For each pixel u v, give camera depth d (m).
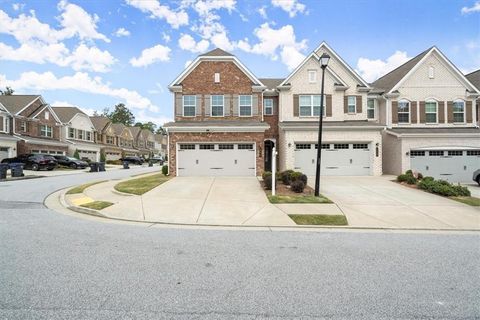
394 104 21.50
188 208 9.62
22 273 4.25
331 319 3.14
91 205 9.78
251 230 7.31
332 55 21.66
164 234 6.73
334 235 6.88
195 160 18.67
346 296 3.67
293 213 9.07
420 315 3.24
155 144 76.94
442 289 3.89
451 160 19.30
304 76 20.98
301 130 19.03
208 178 17.20
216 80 20.59
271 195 11.75
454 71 21.55
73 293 3.64
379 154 18.98
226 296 3.63
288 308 3.36
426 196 12.06
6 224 7.46
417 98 21.55
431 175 19.30
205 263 4.79
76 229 7.04
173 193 12.16
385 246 5.95
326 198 11.26
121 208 9.52
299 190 12.43
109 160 47.09
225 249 5.60
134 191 12.41
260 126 18.41
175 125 18.83
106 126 49.50
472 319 3.17
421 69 21.66
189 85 20.58
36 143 31.61
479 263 4.93
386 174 20.67
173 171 18.62
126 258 4.98
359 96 21.41
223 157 18.66
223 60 20.64
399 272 4.48
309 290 3.82
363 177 18.06
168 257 5.07
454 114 21.53
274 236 6.70
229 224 7.92
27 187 14.50
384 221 8.41
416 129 20.95
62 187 14.56
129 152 57.31
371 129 18.91
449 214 9.23
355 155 19.22
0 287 3.79
